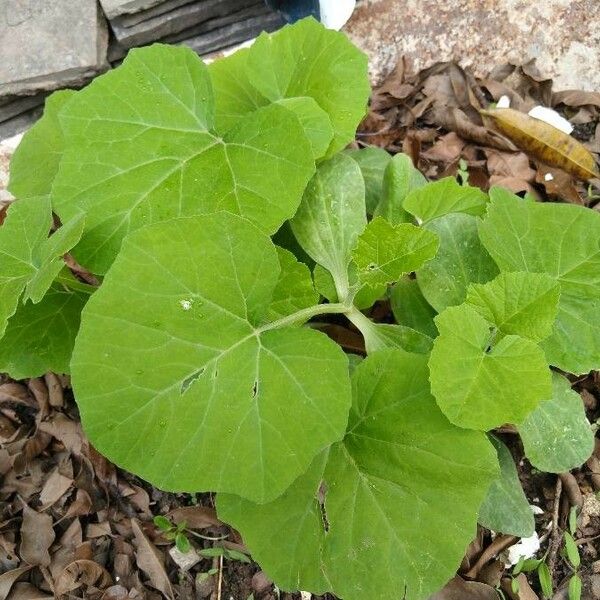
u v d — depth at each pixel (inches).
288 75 19.5
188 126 17.7
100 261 16.4
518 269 17.3
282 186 16.4
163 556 20.2
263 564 15.6
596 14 26.0
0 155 26.4
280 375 14.7
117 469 21.1
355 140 25.4
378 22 26.6
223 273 14.8
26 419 22.4
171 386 14.3
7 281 16.6
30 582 20.0
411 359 15.7
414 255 15.0
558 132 23.7
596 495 19.8
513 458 20.1
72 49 26.2
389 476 15.4
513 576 18.9
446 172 24.5
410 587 14.8
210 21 27.8
